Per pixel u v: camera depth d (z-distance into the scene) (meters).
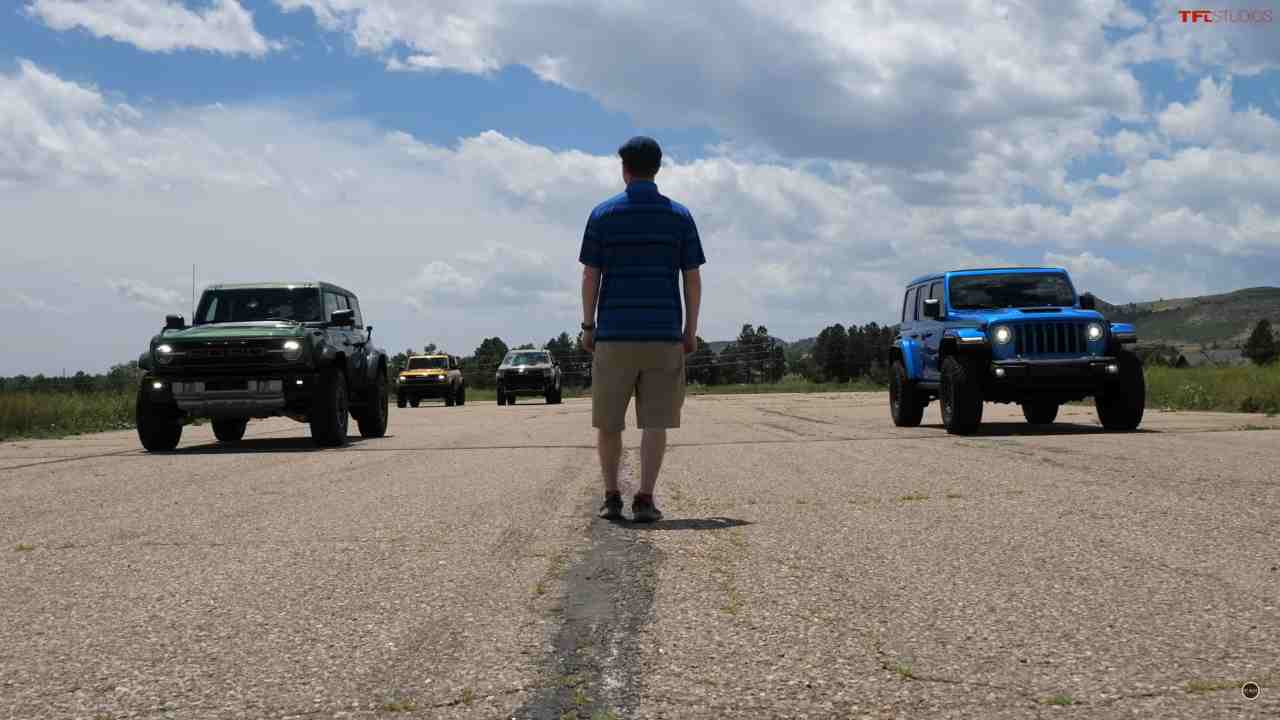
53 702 2.50
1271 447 8.09
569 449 9.66
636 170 5.40
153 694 2.54
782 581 3.67
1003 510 5.16
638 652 2.82
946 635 2.92
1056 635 2.88
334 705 2.43
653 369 5.25
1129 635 2.86
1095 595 3.34
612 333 5.23
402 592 3.62
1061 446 8.73
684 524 5.02
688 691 2.48
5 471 8.33
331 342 11.55
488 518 5.32
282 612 3.35
